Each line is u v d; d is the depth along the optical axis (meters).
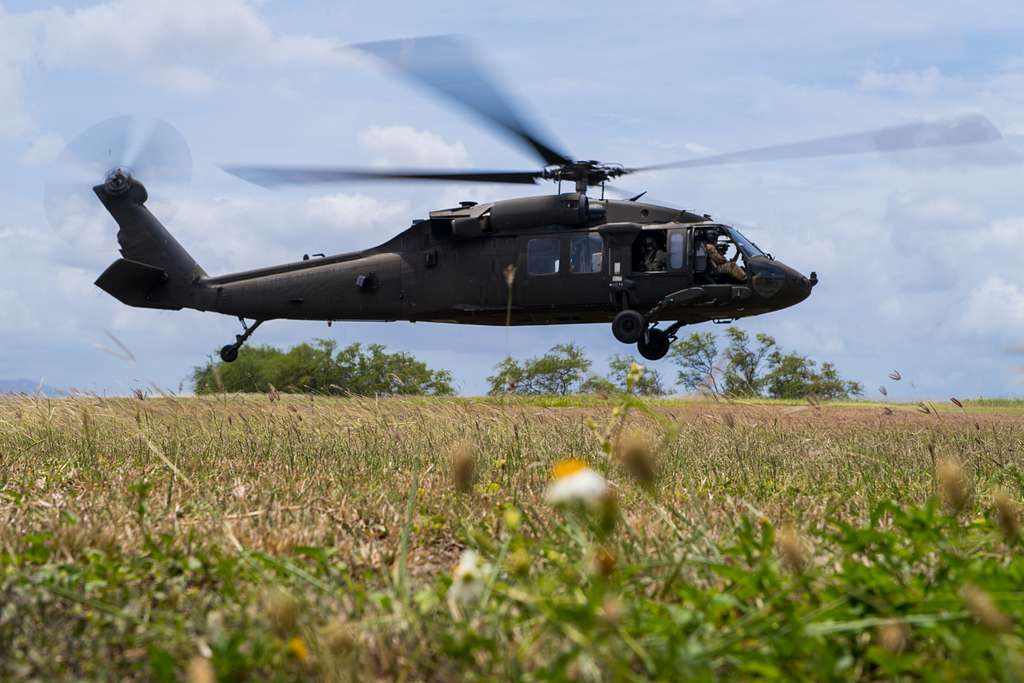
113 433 16.22
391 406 18.28
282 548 6.54
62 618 4.71
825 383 86.44
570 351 29.92
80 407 17.16
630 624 3.87
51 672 3.95
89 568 5.63
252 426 15.64
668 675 3.27
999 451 13.57
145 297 41.94
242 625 4.29
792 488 10.37
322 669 3.65
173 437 14.78
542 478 10.57
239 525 7.25
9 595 4.98
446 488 9.86
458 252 34.00
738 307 31.92
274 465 12.57
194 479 10.74
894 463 12.43
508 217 32.94
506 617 4.16
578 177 32.25
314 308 36.66
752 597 4.45
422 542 7.13
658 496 8.73
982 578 4.29
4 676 3.94
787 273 31.47
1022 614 3.93
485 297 33.62
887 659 3.47
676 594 4.81
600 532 3.68
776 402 30.92
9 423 16.66
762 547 4.99
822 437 15.95
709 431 15.96
